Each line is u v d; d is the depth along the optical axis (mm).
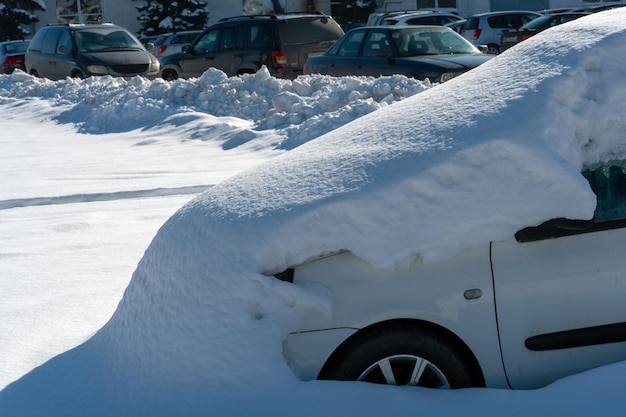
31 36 42219
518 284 3850
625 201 3980
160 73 22609
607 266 3914
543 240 3881
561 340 3889
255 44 20016
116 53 23703
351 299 3781
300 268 3822
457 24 30297
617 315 3926
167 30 40969
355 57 17094
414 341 3816
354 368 3789
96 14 42469
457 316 3812
